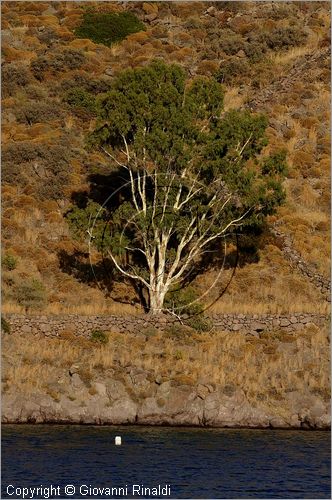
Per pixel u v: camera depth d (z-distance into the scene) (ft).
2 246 237.86
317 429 177.88
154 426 177.78
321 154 282.56
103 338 194.39
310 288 225.97
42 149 272.10
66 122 295.69
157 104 213.87
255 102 303.48
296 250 237.86
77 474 140.05
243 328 200.23
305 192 263.90
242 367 188.65
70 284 225.56
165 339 195.52
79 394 181.57
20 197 255.91
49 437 165.58
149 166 232.32
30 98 308.40
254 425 178.09
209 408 179.11
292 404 181.16
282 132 290.76
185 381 182.19
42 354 190.19
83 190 258.16
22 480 137.28
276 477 140.26
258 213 217.56
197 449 157.48
